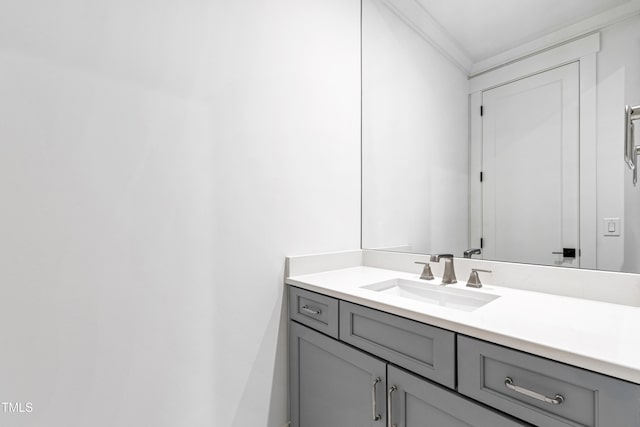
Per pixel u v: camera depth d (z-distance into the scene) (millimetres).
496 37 1271
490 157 1286
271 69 1407
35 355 888
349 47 1746
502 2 1259
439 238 1450
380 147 1707
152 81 1090
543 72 1148
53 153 917
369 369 1076
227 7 1274
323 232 1608
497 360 770
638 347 675
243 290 1315
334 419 1224
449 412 856
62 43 931
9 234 858
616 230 1002
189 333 1167
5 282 851
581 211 1067
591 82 1043
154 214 1092
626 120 979
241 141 1310
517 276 1215
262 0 1381
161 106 1108
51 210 913
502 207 1253
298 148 1504
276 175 1422
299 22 1515
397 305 992
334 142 1663
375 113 1731
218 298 1243
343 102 1710
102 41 997
